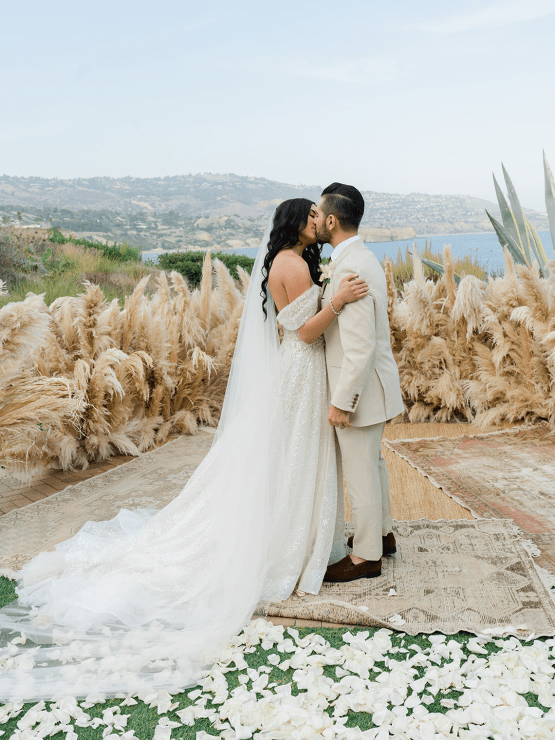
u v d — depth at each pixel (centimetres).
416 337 525
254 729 164
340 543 263
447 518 316
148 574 248
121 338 489
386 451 444
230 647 206
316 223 248
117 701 185
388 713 165
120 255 1466
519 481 361
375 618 216
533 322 464
